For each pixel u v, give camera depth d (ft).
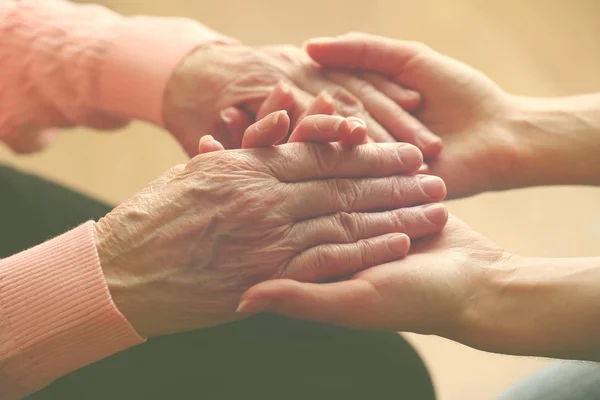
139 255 2.17
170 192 2.20
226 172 2.21
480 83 2.62
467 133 2.61
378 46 2.63
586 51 5.04
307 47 2.65
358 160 2.28
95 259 2.14
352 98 2.63
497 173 2.61
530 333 2.21
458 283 2.21
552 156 2.59
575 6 5.33
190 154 2.76
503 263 2.26
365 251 2.23
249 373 2.43
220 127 2.69
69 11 2.82
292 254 2.23
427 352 3.58
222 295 2.22
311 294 2.15
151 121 2.77
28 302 2.12
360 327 2.20
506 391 2.42
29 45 2.76
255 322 2.49
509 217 4.11
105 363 2.40
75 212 2.60
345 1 4.87
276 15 4.66
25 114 2.83
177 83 2.68
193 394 2.39
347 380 2.44
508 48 4.93
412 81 2.65
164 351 2.43
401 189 2.30
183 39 2.72
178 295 2.19
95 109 2.80
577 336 2.19
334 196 2.25
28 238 2.55
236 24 4.53
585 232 4.08
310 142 2.27
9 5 2.80
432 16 4.96
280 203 2.22
